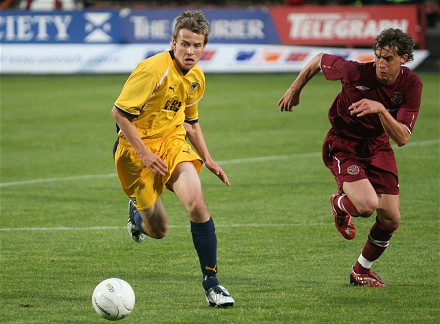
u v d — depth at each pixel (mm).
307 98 69188
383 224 22406
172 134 21938
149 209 22359
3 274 24266
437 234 29344
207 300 20750
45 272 24531
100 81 77500
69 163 45062
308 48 81188
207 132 54938
